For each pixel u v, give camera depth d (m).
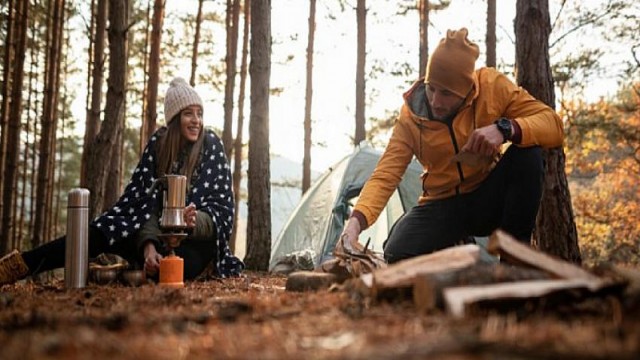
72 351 1.34
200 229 3.83
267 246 7.30
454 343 1.24
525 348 1.21
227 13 11.95
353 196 7.58
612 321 1.54
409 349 1.22
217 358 1.26
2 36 11.47
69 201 3.38
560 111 12.60
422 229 3.48
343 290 2.30
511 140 3.08
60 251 3.59
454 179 3.40
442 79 3.18
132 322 1.71
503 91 3.30
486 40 10.15
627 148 16.23
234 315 1.81
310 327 1.59
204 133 4.13
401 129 3.55
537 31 4.41
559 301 1.70
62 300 2.53
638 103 13.54
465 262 1.99
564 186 4.31
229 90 11.38
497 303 1.68
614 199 16.94
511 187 3.22
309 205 7.96
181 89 4.04
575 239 4.29
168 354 1.32
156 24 10.35
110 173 8.08
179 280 3.32
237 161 12.94
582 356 1.14
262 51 7.36
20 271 3.54
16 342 1.45
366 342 1.34
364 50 10.20
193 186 4.01
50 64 10.62
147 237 3.63
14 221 10.28
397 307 1.89
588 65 11.39
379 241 7.68
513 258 1.97
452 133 3.33
